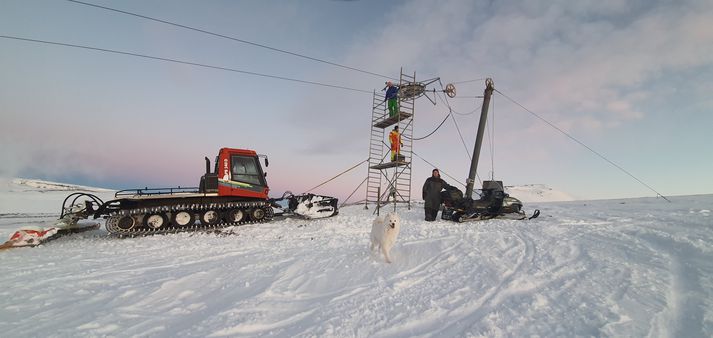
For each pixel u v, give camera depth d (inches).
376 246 267.3
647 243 218.8
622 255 201.6
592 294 150.0
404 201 556.7
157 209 367.6
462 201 406.6
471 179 506.6
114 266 234.4
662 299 139.9
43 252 281.1
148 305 161.6
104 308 157.5
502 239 266.7
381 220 239.6
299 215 465.4
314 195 477.1
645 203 434.9
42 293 178.2
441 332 126.0
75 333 131.6
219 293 177.6
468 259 220.7
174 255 266.4
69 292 179.8
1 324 140.1
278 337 125.5
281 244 301.9
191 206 384.5
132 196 374.3
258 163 435.5
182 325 138.4
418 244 272.5
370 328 130.9
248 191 419.5
